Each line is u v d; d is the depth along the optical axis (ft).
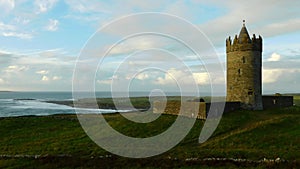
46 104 541.75
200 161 95.55
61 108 423.64
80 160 100.58
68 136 134.31
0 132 146.10
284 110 167.43
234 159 96.48
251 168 89.20
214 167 91.15
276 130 125.90
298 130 125.18
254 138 117.91
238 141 116.16
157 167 93.30
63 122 166.20
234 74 170.40
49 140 129.29
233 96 170.60
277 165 90.53
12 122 163.84
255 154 101.04
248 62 167.22
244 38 168.14
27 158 104.27
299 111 165.99
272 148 107.55
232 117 147.43
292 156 98.53
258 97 168.35
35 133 143.13
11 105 506.48
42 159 102.58
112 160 100.07
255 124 132.87
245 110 162.81
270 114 156.66
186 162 95.35
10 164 99.71
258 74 168.86
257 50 168.25
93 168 94.22
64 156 104.88
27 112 356.79
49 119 174.81
